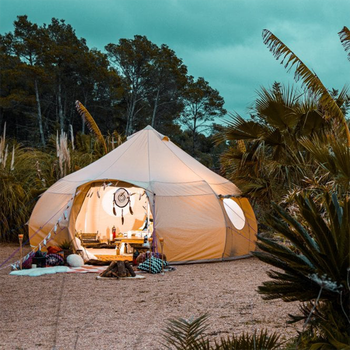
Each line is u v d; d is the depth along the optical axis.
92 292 8.55
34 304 7.57
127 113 48.50
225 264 11.84
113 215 15.48
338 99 11.91
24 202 15.31
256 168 12.59
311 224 3.27
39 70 41.94
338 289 3.25
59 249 11.86
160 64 48.31
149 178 12.41
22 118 46.50
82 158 17.59
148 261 10.85
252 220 13.55
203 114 57.53
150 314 6.91
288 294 3.46
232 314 6.87
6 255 12.93
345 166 6.30
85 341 5.58
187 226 11.82
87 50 50.38
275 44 9.96
